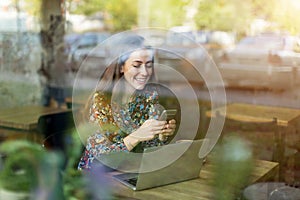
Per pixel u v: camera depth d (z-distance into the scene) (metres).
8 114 2.57
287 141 2.15
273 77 5.13
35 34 4.32
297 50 5.94
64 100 3.44
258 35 6.34
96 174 1.17
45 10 4.43
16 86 3.70
